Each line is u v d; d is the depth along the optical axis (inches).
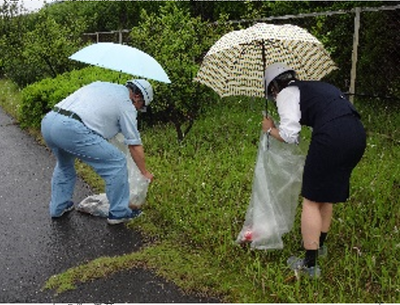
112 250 157.9
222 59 149.9
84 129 159.9
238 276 137.5
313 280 130.6
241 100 319.6
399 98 254.7
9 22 644.1
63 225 176.7
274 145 140.6
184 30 253.8
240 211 173.3
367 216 163.6
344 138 122.4
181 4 451.2
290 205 144.2
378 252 142.2
